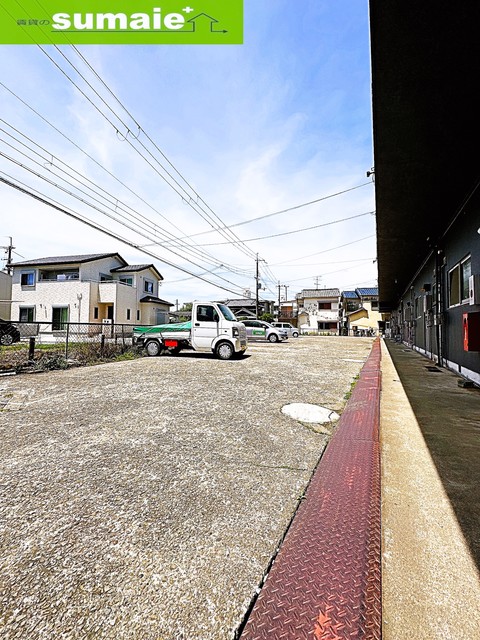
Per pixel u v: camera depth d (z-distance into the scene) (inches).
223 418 115.7
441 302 237.8
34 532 52.4
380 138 120.8
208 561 45.9
